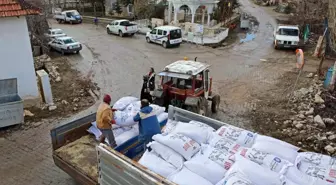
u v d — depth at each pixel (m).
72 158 6.12
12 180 6.76
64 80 14.15
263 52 20.98
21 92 10.93
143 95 10.33
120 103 7.48
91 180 5.47
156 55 19.78
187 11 31.66
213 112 10.64
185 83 9.44
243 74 15.69
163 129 6.30
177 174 4.61
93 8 39.25
